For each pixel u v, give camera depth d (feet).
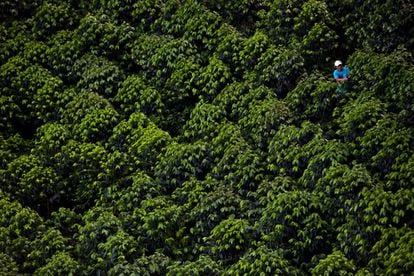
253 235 107.34
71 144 128.36
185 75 136.36
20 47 148.36
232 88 130.72
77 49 146.00
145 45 143.95
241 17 148.97
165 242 110.42
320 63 136.56
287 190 111.75
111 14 152.15
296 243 104.32
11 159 130.21
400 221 99.55
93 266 108.37
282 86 131.34
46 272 106.32
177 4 149.69
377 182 106.22
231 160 118.01
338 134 118.52
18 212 116.47
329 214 107.04
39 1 159.53
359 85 125.49
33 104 138.92
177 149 122.72
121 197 118.11
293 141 117.80
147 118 132.26
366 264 99.76
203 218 112.06
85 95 135.74
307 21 138.82
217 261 106.42
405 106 117.39
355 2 138.92
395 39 131.85
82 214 123.24
